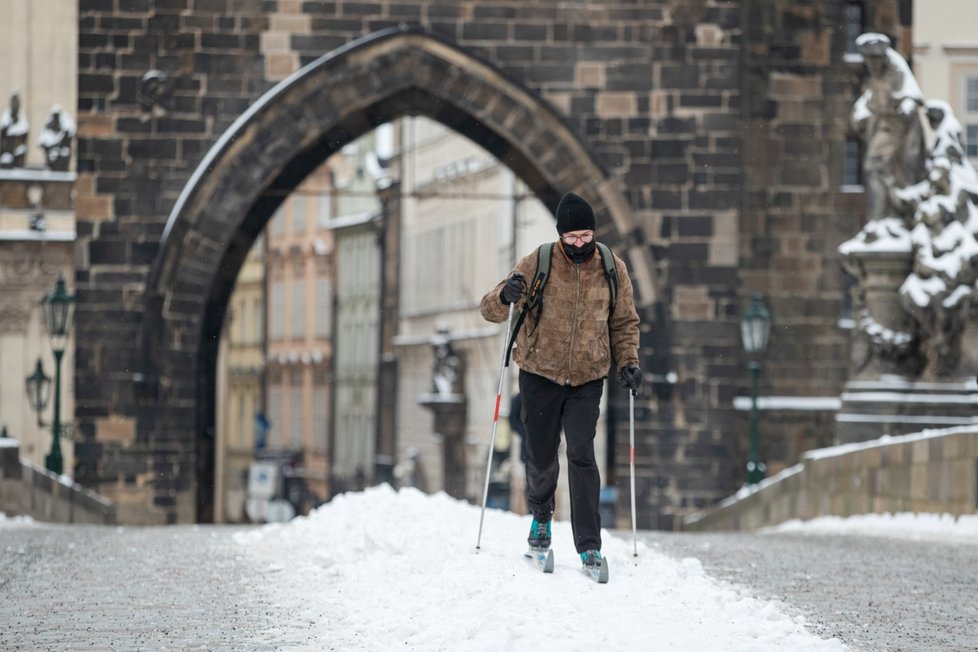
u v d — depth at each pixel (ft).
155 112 292.81
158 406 291.38
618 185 298.97
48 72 310.24
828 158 321.73
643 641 76.64
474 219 531.91
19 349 309.42
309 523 138.00
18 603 100.22
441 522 119.24
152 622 90.84
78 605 98.84
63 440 302.86
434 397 537.65
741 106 320.29
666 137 299.79
